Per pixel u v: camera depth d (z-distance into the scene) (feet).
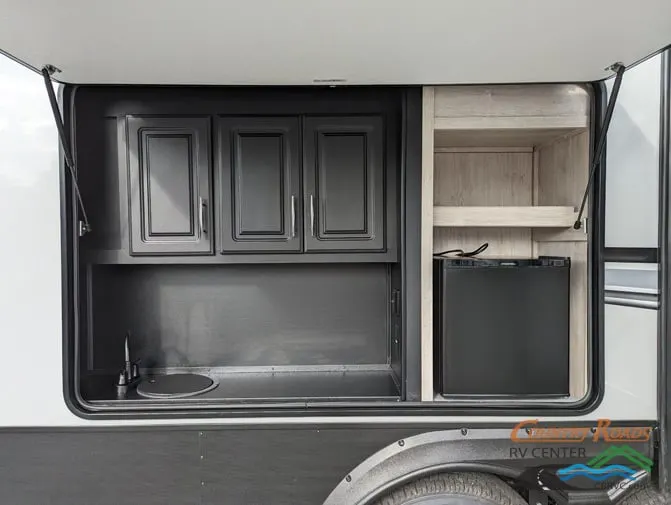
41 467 5.12
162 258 5.82
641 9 3.65
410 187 5.43
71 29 3.95
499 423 5.21
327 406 5.29
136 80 5.15
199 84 5.32
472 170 6.63
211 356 6.85
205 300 6.84
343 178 5.78
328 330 6.91
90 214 5.74
